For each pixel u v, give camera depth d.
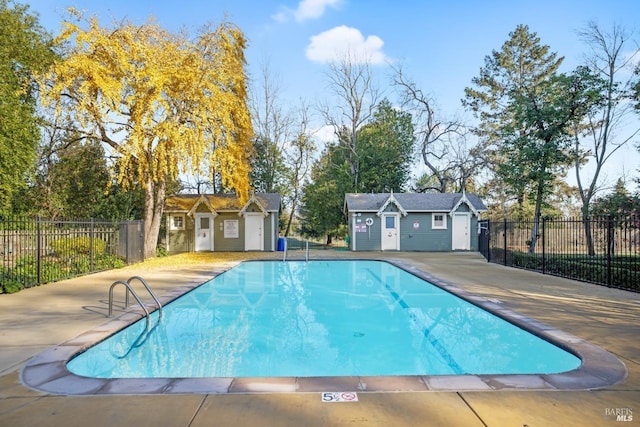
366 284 12.60
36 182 22.55
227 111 18.77
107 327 6.17
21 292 9.58
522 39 35.81
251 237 25.72
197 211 25.50
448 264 16.53
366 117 35.47
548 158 18.03
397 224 25.44
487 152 32.94
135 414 3.28
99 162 23.69
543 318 6.75
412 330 7.26
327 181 33.72
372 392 3.71
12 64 17.11
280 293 11.06
